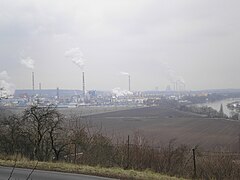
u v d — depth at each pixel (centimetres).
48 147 2755
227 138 5469
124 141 2439
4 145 2809
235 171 1834
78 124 2995
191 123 7825
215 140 5219
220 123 7862
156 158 2073
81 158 2367
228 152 2320
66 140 2695
